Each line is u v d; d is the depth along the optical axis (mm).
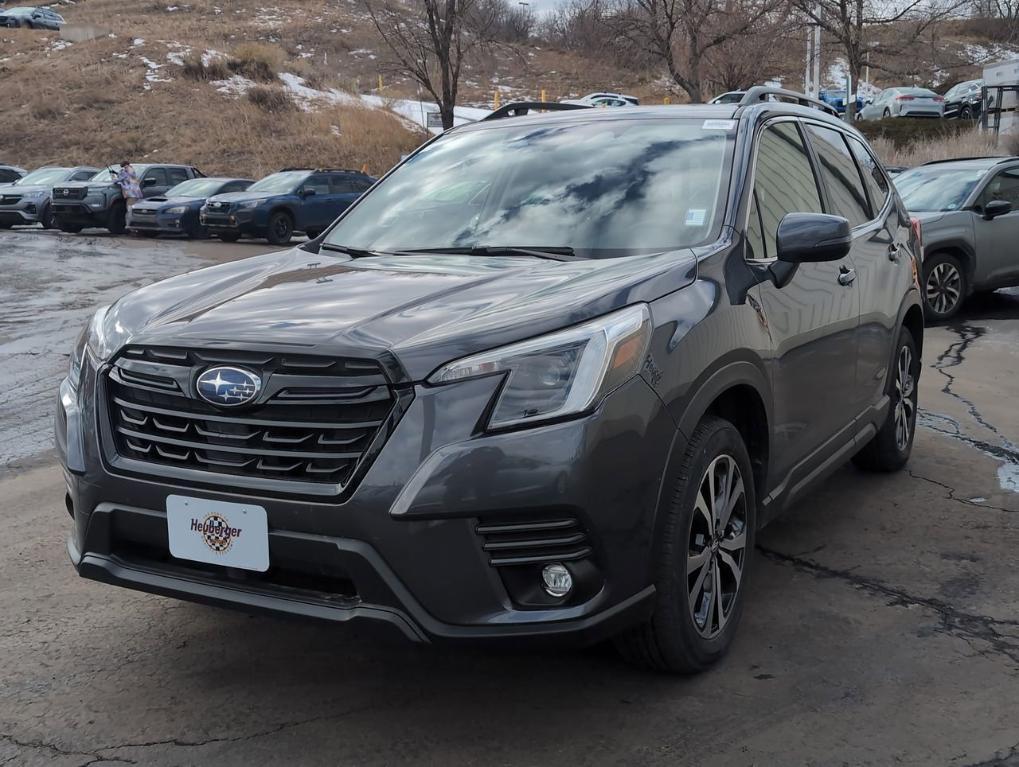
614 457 2605
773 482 3541
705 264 3188
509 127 4395
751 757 2662
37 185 25531
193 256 17953
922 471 5270
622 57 27297
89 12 67500
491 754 2686
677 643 2926
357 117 38344
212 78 41188
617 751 2695
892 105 35031
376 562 2516
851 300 4172
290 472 2613
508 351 2584
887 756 2662
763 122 3994
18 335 9586
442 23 24531
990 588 3777
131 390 2840
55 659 3256
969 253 10156
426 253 3672
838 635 3389
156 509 2764
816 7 25531
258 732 2809
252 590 2701
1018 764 2621
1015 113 27906
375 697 3000
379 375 2547
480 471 2494
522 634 2562
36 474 5332
